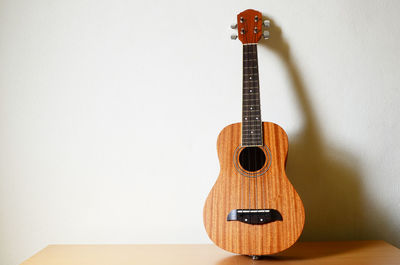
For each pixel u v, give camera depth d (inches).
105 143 57.6
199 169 57.2
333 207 56.9
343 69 57.0
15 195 57.5
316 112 57.0
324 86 57.1
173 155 57.3
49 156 57.6
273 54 57.0
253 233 46.6
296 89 57.0
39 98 57.7
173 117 57.4
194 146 57.3
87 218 57.5
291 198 47.1
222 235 47.1
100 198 57.5
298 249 50.9
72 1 57.6
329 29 56.9
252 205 47.3
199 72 57.3
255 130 49.0
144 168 57.4
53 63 57.7
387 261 45.0
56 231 57.5
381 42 57.1
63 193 57.6
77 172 57.6
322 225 56.9
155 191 57.3
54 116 57.7
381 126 57.0
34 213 57.5
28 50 57.6
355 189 56.9
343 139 57.1
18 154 57.6
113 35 57.5
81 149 57.6
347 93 57.1
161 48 57.5
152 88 57.5
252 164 48.9
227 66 57.2
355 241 54.7
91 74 57.7
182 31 57.3
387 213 56.9
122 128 57.5
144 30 57.5
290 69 57.0
